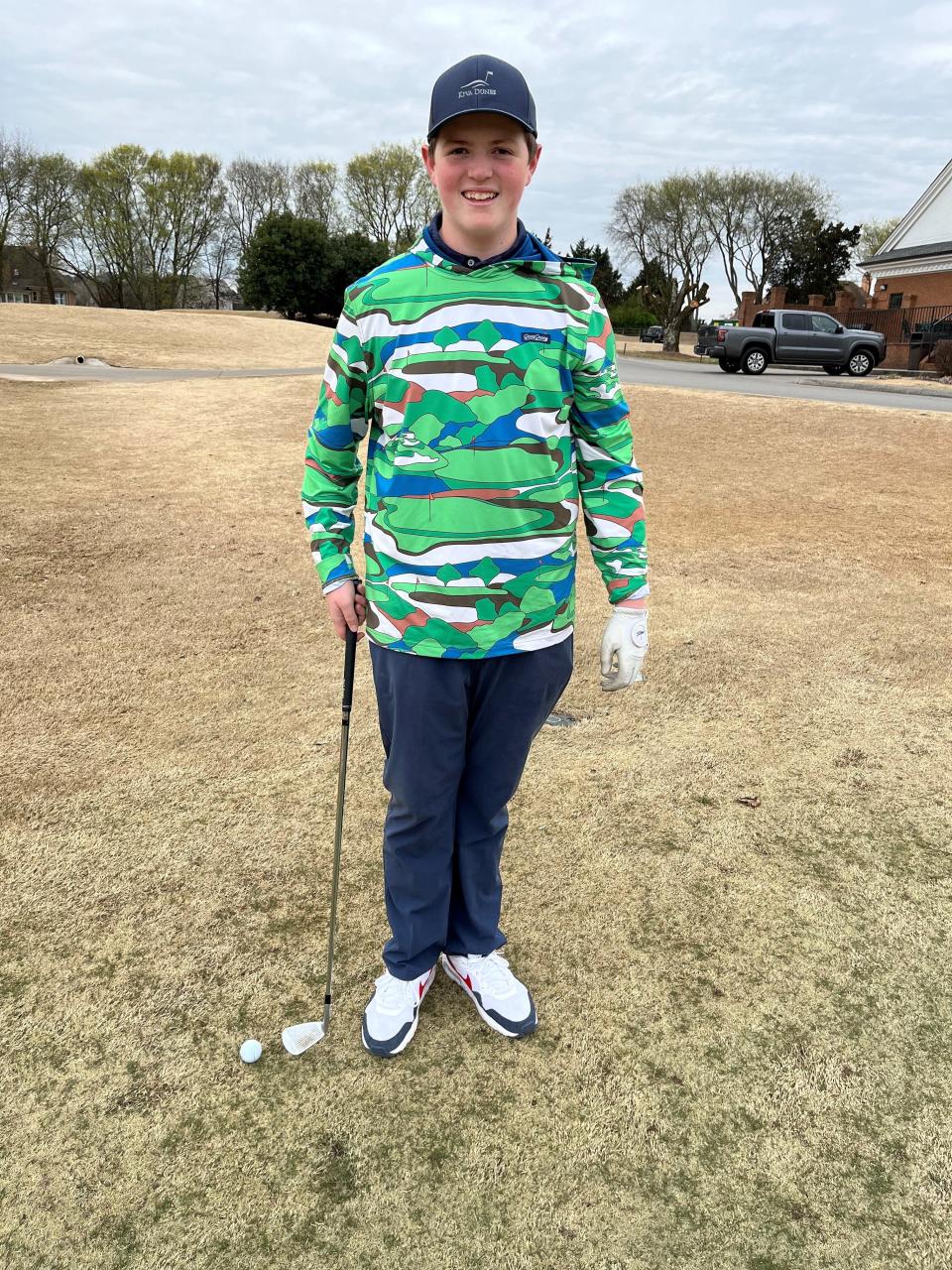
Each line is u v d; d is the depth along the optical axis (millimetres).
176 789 2889
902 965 2205
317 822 2734
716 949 2254
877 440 9367
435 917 1937
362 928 2295
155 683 3643
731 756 3156
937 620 4477
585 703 3557
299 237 40031
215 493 6871
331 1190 1644
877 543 5922
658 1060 1931
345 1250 1541
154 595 4629
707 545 5840
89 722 3303
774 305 39781
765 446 9164
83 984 2092
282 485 7203
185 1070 1881
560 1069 1906
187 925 2291
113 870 2486
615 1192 1649
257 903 2375
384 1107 1809
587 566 5242
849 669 3891
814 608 4645
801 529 6273
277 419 10250
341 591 1791
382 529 1666
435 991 2133
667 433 9789
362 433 1759
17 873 2463
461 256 1512
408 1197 1633
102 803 2801
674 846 2652
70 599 4539
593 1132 1765
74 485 6969
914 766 3107
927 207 29016
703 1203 1633
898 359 26875
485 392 1535
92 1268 1504
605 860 2582
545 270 1540
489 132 1413
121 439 9047
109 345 18953
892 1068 1916
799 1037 1992
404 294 1529
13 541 5441
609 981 2145
